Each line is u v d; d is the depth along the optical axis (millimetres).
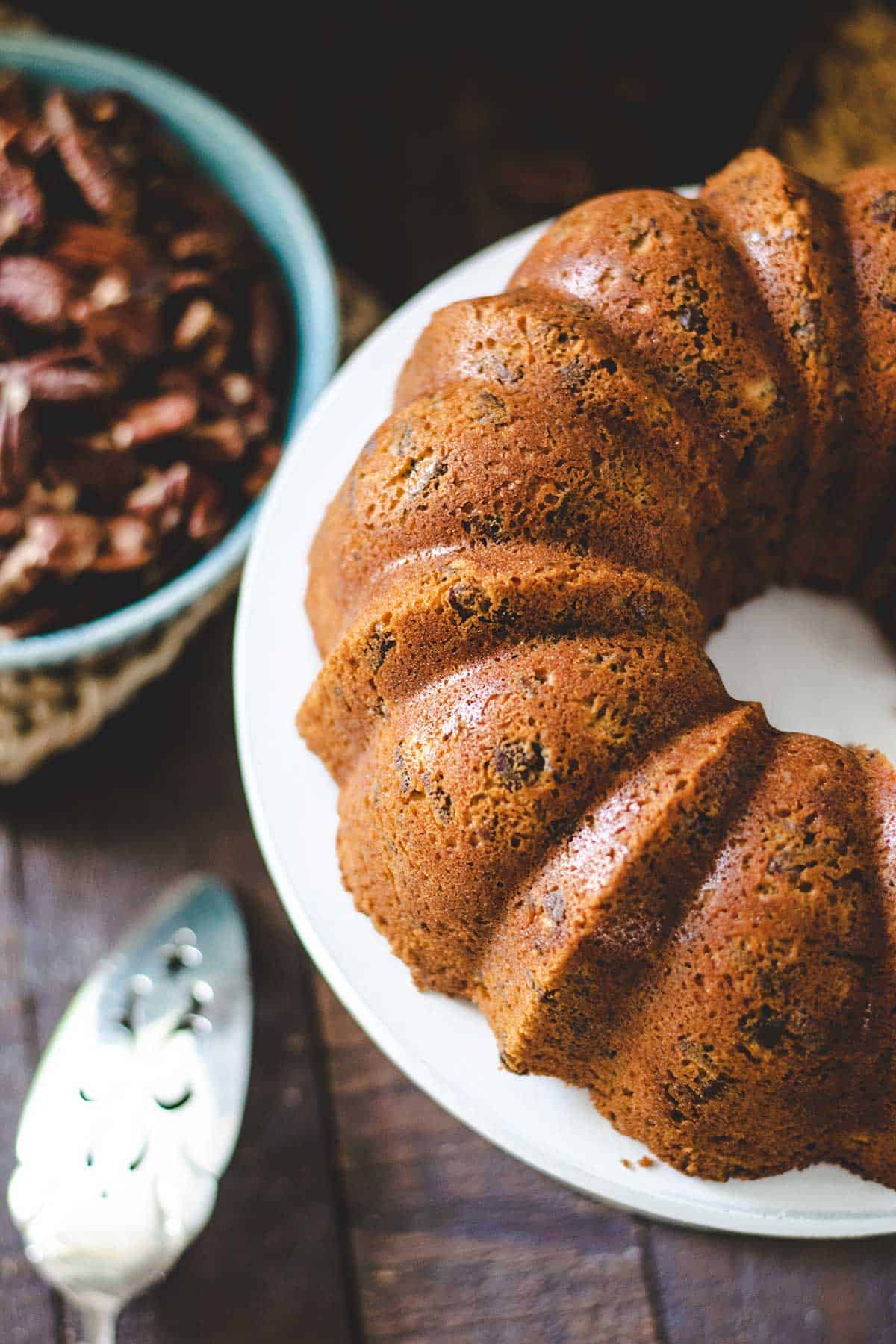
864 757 438
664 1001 425
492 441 442
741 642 486
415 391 467
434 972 454
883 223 464
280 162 622
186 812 560
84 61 570
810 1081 425
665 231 458
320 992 539
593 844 422
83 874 555
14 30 617
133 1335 512
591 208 467
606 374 445
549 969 423
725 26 631
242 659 482
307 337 562
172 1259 500
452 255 619
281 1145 526
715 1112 428
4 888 553
